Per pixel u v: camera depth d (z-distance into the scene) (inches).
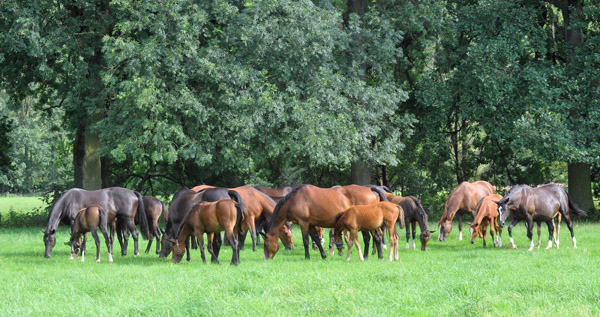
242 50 979.3
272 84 971.9
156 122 925.8
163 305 335.9
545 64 1133.1
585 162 1085.1
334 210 603.8
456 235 858.1
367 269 485.1
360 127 1036.5
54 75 1040.8
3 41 962.7
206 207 556.7
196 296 360.8
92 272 503.2
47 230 631.2
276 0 974.4
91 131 984.3
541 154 1059.3
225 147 971.3
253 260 597.6
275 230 609.9
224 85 927.0
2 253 694.5
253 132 961.5
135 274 478.9
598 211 1135.0
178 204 622.8
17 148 3329.2
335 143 992.9
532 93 1066.7
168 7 920.3
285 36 969.5
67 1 1010.7
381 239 671.8
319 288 388.5
